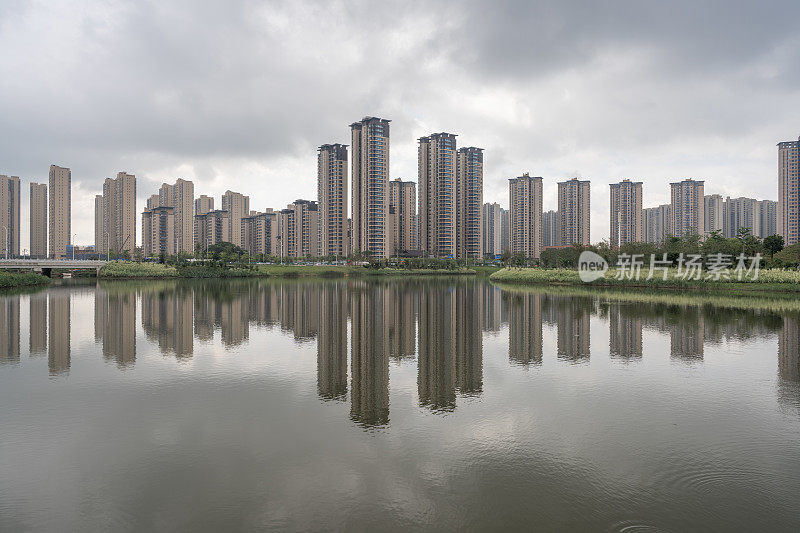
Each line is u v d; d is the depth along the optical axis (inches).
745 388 785.6
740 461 509.0
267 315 1792.6
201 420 630.5
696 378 848.3
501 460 509.4
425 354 1065.5
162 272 5260.8
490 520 396.2
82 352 1082.1
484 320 1638.8
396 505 418.6
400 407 685.9
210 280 5088.6
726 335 1300.4
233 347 1149.1
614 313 1812.3
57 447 542.6
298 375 872.9
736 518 400.8
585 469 489.4
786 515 404.5
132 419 634.2
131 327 1471.5
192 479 466.3
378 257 7736.2
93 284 4013.3
